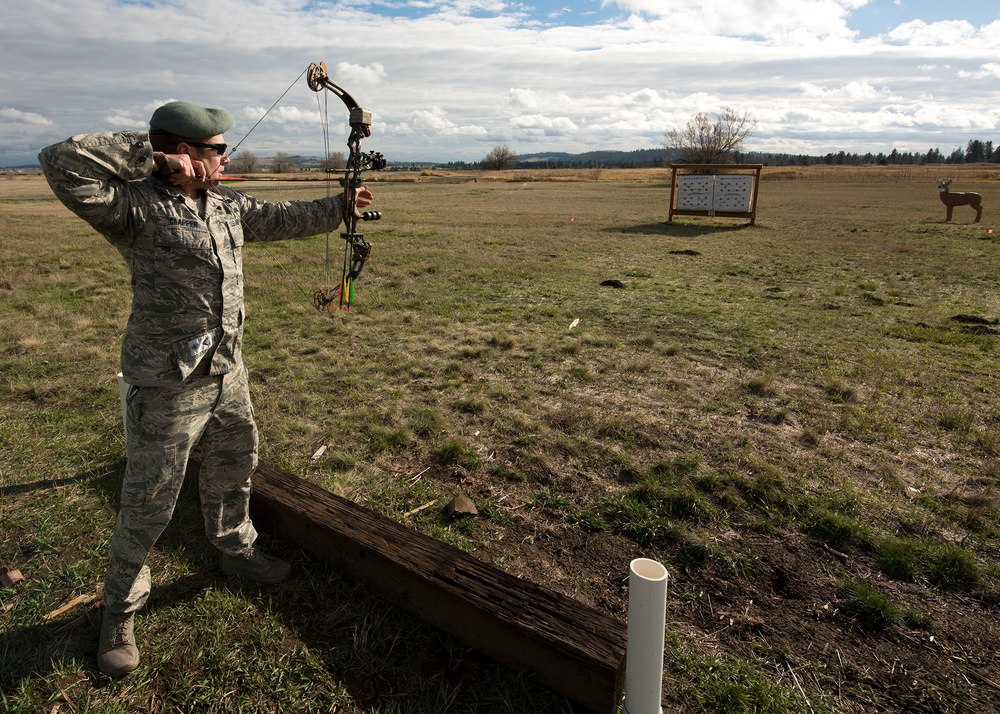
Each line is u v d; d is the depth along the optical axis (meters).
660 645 1.79
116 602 2.22
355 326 6.88
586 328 6.84
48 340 6.26
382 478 3.63
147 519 2.17
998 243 13.88
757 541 3.05
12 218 18.78
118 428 4.20
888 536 3.07
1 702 2.08
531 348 6.05
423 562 2.41
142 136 1.86
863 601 2.59
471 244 13.62
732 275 10.29
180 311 2.06
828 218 19.73
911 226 17.36
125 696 2.13
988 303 8.22
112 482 3.50
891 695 2.19
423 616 2.39
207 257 2.08
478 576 2.34
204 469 2.43
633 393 4.93
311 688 2.16
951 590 2.72
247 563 2.64
